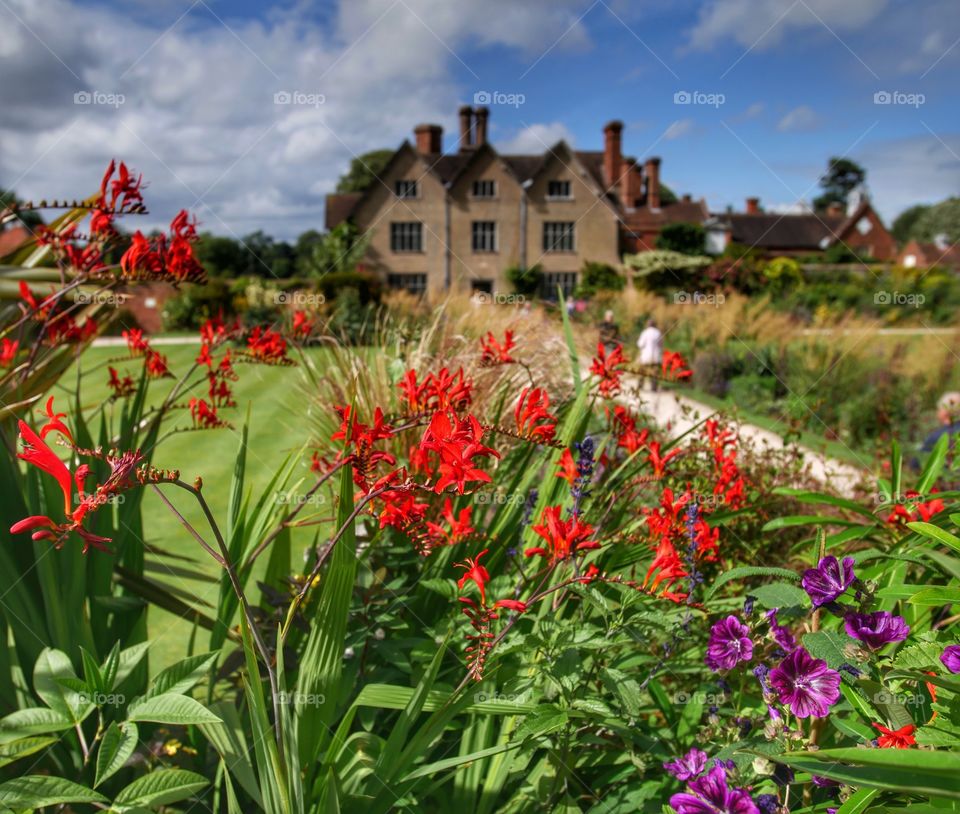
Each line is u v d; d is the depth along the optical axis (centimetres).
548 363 410
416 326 352
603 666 167
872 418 775
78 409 197
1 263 234
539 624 152
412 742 133
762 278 2056
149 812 123
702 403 942
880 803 105
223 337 236
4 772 161
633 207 3544
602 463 215
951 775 73
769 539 256
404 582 198
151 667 264
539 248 2902
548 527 147
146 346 230
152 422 223
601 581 159
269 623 175
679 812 112
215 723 150
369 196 2841
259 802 135
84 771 142
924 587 120
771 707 122
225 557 120
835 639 112
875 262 2991
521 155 3105
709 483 243
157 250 193
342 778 135
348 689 158
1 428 179
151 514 426
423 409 147
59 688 140
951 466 243
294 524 187
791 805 134
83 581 174
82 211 222
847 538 183
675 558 147
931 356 885
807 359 975
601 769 166
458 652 168
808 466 338
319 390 349
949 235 2967
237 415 673
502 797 162
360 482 139
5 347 205
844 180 4147
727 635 131
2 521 175
